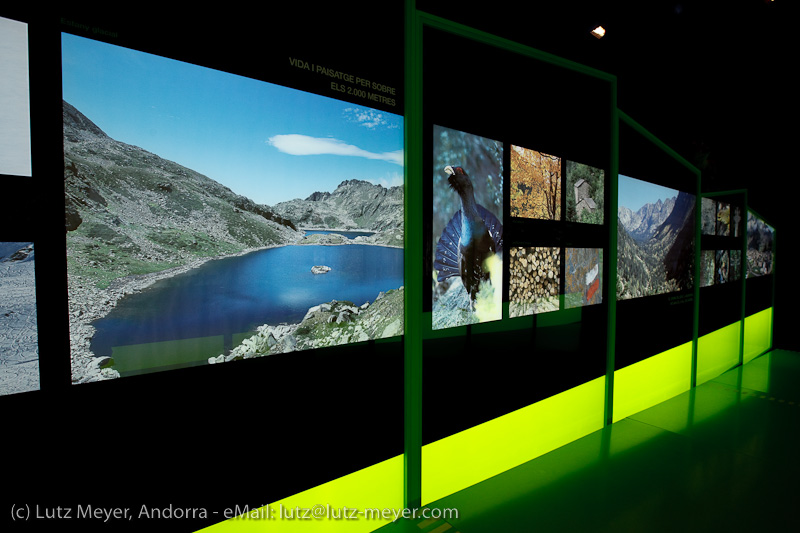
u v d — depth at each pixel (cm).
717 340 461
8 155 108
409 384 192
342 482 173
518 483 224
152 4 126
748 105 473
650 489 219
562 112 265
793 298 582
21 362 110
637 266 336
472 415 221
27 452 112
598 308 298
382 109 181
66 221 115
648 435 291
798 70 480
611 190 301
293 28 155
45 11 110
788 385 420
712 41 371
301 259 160
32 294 111
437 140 200
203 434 138
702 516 195
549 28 250
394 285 187
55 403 115
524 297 247
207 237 138
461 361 215
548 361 263
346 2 169
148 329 128
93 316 119
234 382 144
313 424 164
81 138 117
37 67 110
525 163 244
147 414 128
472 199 217
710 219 439
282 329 155
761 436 290
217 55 139
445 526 185
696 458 256
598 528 185
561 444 274
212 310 140
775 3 337
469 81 213
